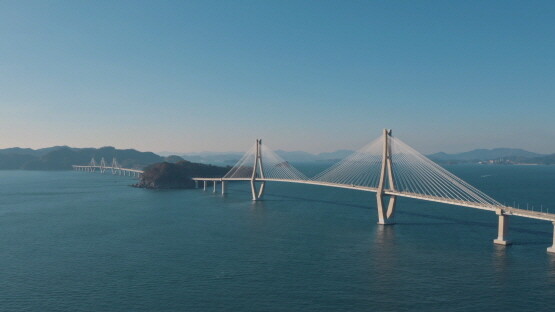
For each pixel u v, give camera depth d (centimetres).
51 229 11369
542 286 6391
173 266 7562
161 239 9925
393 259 7950
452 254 8300
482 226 11588
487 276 6875
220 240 9781
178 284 6588
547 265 7469
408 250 8650
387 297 6000
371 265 7562
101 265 7681
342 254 8369
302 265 7588
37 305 5806
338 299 5941
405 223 12181
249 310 5578
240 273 7125
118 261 7944
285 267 7469
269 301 5878
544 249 8681
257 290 6303
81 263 7819
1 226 11919
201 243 9462
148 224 12150
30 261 7994
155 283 6638
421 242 9438
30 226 11881
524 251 8512
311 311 5541
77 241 9750
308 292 6212
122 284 6612
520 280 6662
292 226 11725
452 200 10131
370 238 9925
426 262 7738
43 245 9338
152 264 7712
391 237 10038
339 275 6988
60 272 7269
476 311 5528
